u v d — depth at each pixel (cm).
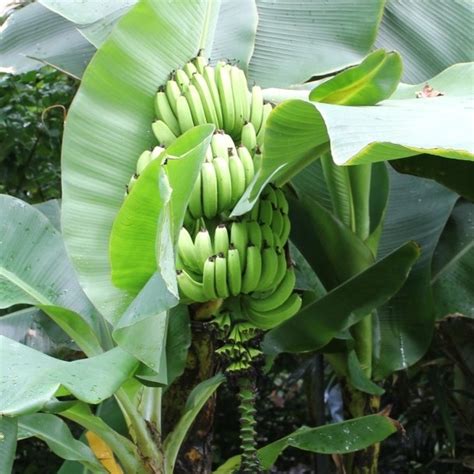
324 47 324
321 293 349
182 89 278
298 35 327
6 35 362
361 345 338
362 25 326
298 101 236
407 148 209
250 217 268
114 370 244
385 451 483
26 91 461
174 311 293
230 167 266
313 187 355
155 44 278
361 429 295
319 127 245
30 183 470
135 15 274
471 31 338
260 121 284
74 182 271
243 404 266
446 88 276
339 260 329
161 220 227
